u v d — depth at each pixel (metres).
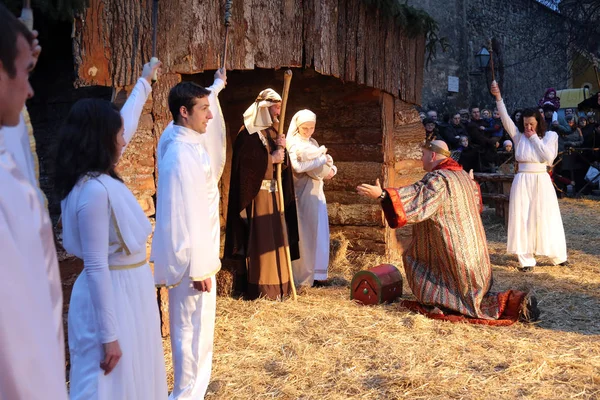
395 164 7.21
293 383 3.68
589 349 4.19
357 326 4.76
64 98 4.98
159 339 2.51
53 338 1.20
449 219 4.91
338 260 6.98
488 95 20.91
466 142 11.47
